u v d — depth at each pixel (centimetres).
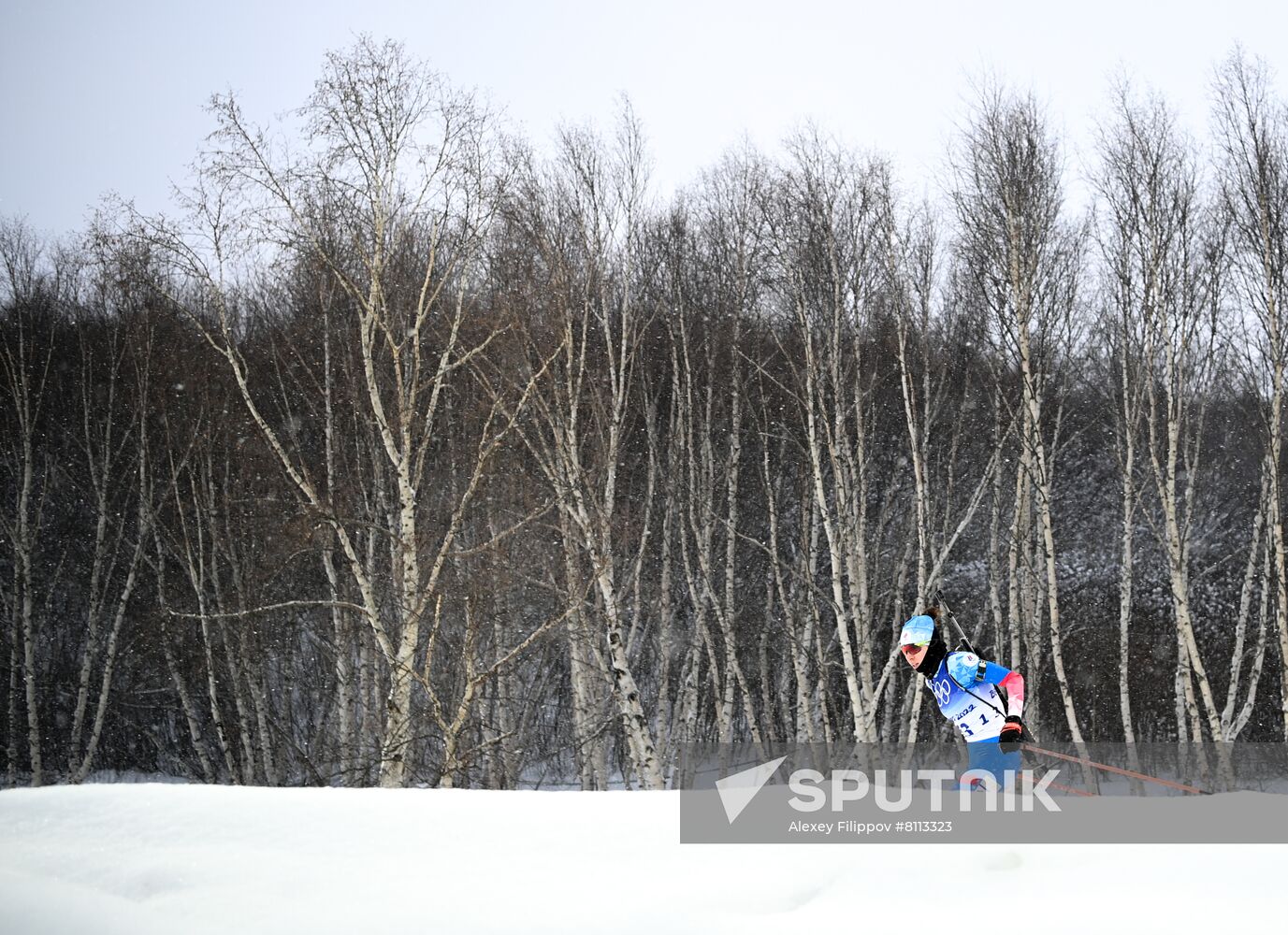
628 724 1805
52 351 2639
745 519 2641
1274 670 2570
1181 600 1962
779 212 2269
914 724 1977
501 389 1883
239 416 2316
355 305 2111
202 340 2298
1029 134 2172
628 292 2184
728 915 418
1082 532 2950
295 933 429
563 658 2459
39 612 2614
